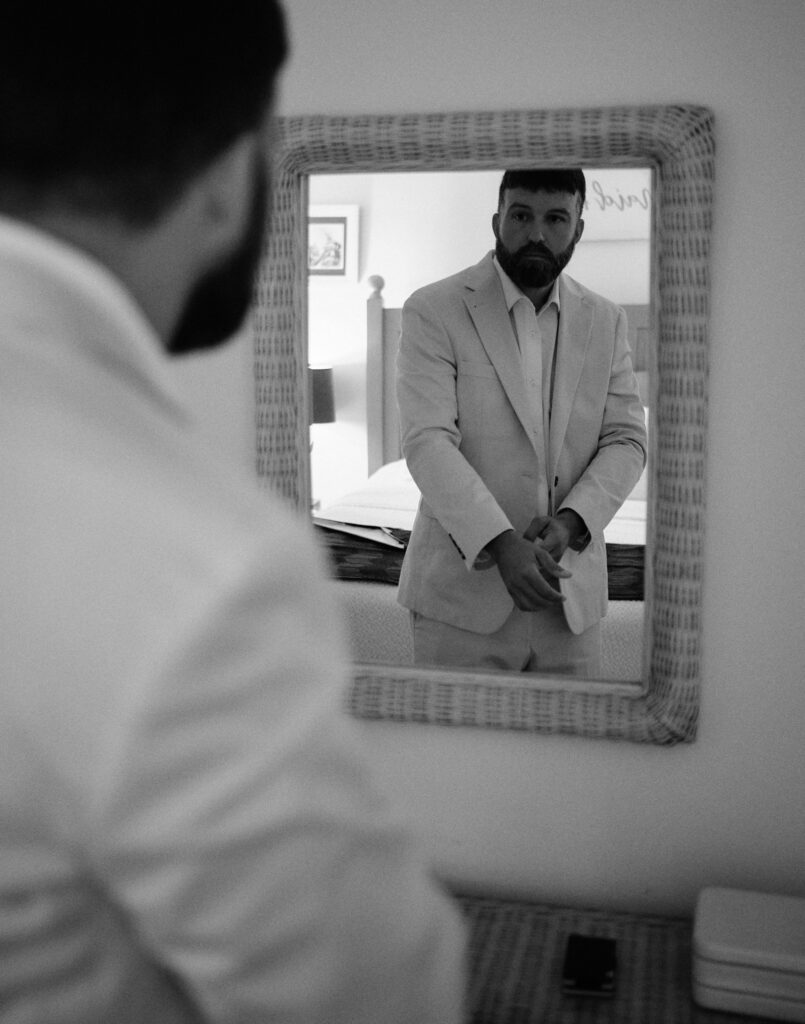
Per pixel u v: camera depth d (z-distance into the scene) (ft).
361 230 4.29
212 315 1.73
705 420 4.11
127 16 1.38
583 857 4.58
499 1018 3.83
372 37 4.25
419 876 1.47
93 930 1.38
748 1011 3.87
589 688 4.38
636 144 4.01
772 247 4.06
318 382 4.42
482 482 4.35
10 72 1.37
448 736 4.62
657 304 4.09
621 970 4.13
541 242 4.15
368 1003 1.39
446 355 4.29
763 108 4.00
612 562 4.29
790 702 4.31
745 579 4.26
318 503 4.48
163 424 1.41
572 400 4.23
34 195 1.42
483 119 4.10
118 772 1.21
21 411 1.32
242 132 1.54
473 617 4.43
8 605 1.28
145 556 1.28
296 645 1.34
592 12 4.07
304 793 1.28
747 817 4.42
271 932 1.27
